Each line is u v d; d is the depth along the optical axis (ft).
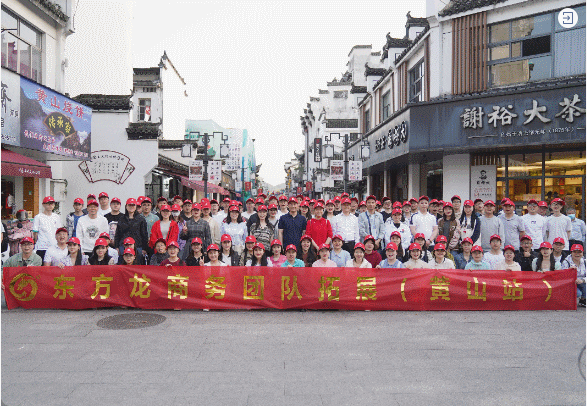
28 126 31.60
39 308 21.79
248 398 12.50
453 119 39.29
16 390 12.92
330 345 16.90
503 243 26.94
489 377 14.03
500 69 40.68
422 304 22.12
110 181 48.62
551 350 16.48
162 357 15.55
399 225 28.17
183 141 71.92
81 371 14.30
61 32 40.75
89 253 24.73
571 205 37.65
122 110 48.62
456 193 42.73
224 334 18.16
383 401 12.38
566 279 22.44
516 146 37.86
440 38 43.27
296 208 26.58
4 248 30.04
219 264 22.81
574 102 34.37
